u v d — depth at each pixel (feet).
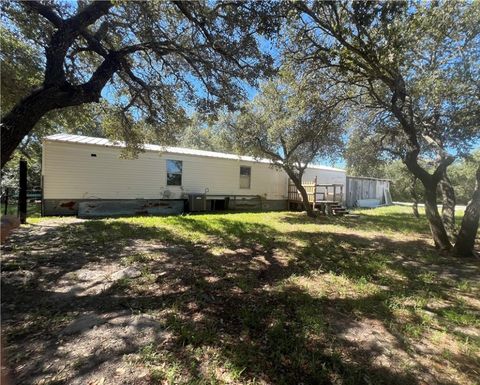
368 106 22.80
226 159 45.11
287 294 12.05
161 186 38.73
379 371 7.41
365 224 34.06
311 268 15.80
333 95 22.34
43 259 15.30
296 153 38.65
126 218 30.71
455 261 18.26
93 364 7.22
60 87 13.93
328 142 35.70
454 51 16.71
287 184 54.44
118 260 15.62
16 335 8.38
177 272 14.21
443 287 13.60
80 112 26.30
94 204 33.42
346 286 13.21
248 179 48.91
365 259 17.97
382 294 12.23
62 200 31.58
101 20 18.88
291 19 13.73
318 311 10.49
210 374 7.07
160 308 10.38
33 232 21.63
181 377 6.93
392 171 87.15
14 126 12.75
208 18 14.06
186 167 41.09
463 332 9.43
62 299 10.82
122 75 21.26
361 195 70.49
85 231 22.47
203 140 83.82
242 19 13.55
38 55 21.86
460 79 15.34
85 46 19.85
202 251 18.44
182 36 17.76
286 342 8.48
